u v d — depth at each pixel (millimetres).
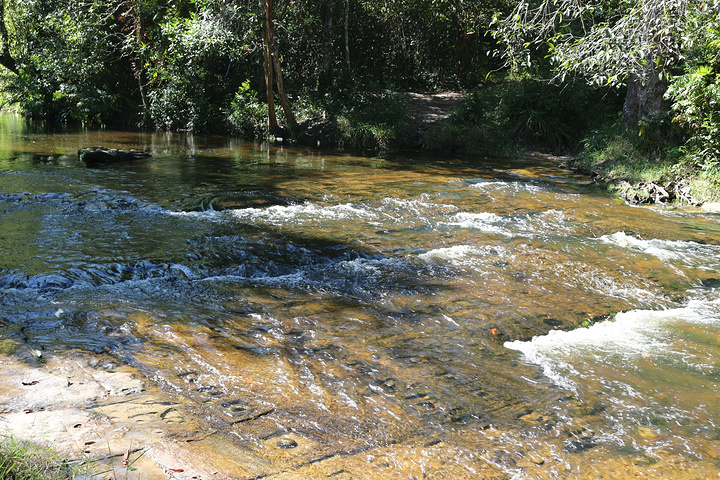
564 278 6992
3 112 30531
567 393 4305
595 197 11727
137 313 5359
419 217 9508
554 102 18516
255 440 3396
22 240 7309
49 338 4695
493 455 3461
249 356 4586
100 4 23391
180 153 16031
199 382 4090
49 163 13281
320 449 3369
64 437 3146
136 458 3010
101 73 25125
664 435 3811
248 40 21000
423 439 3580
